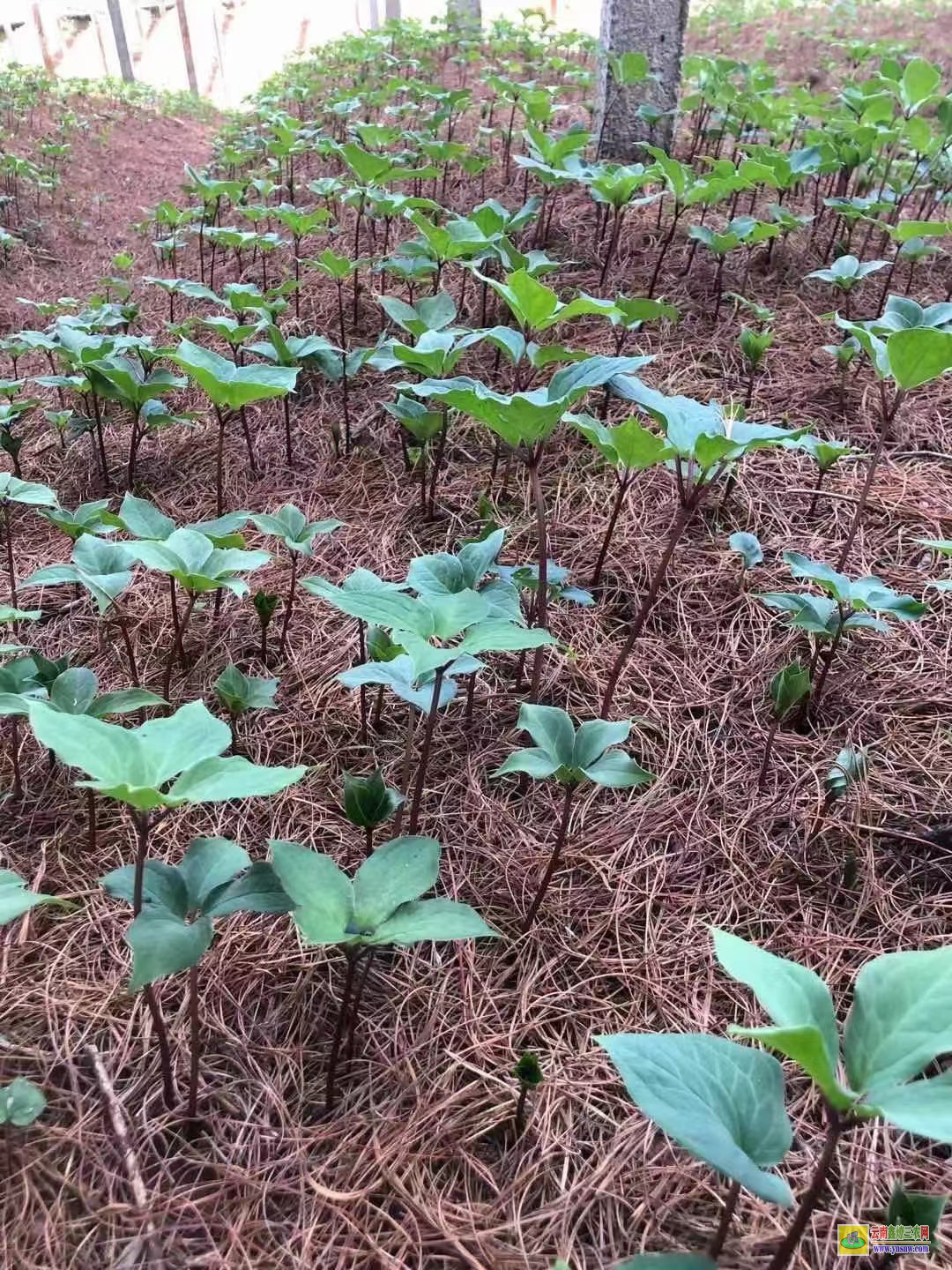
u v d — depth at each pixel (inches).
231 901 63.5
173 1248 61.6
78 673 88.4
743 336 152.9
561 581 111.7
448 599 74.8
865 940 86.7
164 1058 69.4
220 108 655.1
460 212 243.9
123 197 348.5
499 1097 72.3
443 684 89.4
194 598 99.8
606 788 103.0
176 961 54.8
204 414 178.7
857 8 506.0
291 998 79.7
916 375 99.6
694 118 284.2
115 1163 66.4
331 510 151.3
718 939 50.4
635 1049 51.4
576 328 183.0
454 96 259.1
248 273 234.8
